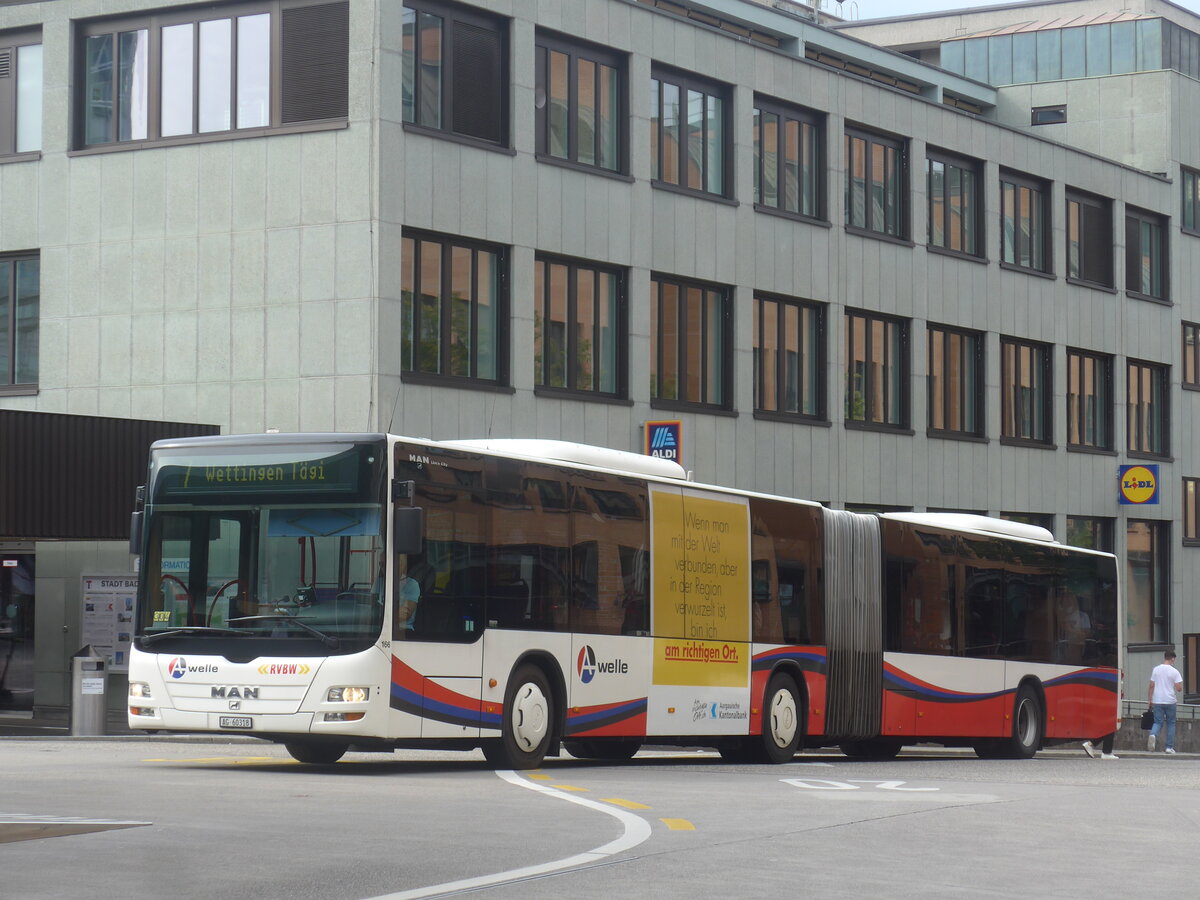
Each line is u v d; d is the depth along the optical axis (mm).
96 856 9945
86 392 30906
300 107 29484
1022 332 44250
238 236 29797
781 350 37406
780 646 22250
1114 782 19078
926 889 9359
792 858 10562
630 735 19500
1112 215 47969
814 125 38438
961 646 26312
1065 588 29516
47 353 31234
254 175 29719
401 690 16422
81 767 17281
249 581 16656
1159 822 13414
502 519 17844
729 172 36062
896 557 24938
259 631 16484
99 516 27078
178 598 16906
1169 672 37188
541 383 31766
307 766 18047
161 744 22562
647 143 33875
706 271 35156
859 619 24000
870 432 39312
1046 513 45094
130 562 30422
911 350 40656
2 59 31969
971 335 43062
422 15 29953
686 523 20672
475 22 30844
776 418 36750
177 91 30516
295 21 29578
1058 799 15539
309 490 16594
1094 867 10492
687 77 35188
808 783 17125
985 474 42844
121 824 11414
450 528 17156
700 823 12469
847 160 39188
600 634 19109
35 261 31625
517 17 31234
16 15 31594
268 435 16906
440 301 30047
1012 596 27812
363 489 16453
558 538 18641
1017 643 27844
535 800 13883
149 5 30609
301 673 16250
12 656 31172
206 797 13586
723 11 39656
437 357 29969
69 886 8820
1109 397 47938
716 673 20984
